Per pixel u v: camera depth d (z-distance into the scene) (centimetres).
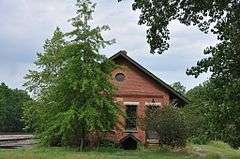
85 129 3634
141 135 4253
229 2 1827
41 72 4853
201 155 3356
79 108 3631
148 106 4303
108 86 3738
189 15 1875
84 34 3750
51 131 3684
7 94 10619
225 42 1958
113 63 3875
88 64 3706
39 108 4475
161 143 3756
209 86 2106
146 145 4078
